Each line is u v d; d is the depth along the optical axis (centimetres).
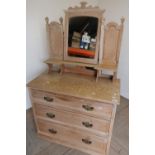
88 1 232
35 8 181
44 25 197
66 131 157
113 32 140
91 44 150
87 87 143
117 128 190
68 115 146
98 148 151
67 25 153
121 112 220
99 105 129
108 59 151
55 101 144
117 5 219
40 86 144
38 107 157
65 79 159
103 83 151
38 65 209
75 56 159
